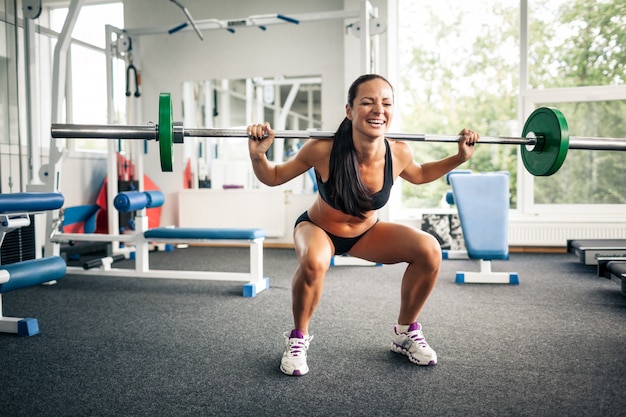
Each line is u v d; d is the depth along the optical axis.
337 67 4.93
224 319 2.36
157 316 2.43
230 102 5.18
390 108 1.53
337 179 1.57
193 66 5.24
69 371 1.71
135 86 4.56
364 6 3.73
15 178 4.03
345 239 1.71
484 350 1.88
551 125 1.71
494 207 3.14
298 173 1.67
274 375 1.65
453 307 2.53
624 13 4.43
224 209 5.08
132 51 4.51
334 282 3.21
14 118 4.03
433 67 4.98
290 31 5.02
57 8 5.16
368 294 2.86
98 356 1.86
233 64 5.15
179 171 5.28
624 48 4.45
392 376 1.63
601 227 4.32
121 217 4.80
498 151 4.95
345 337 2.05
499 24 4.78
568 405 1.41
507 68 4.79
